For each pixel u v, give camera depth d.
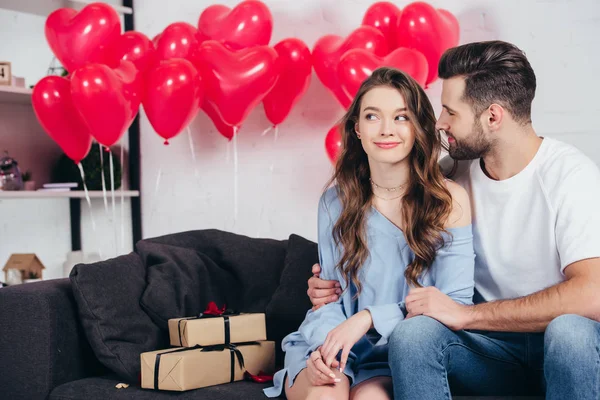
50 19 2.51
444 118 1.73
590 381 1.35
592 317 1.48
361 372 1.70
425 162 1.72
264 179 3.07
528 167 1.68
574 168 1.62
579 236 1.55
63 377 2.00
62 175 3.22
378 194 1.82
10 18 3.01
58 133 2.58
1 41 2.96
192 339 1.93
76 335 2.05
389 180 1.79
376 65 2.23
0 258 2.94
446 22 2.37
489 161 1.74
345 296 1.82
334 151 2.45
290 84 2.58
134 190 3.39
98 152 3.22
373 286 1.78
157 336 2.10
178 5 3.24
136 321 2.07
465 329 1.62
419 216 1.72
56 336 1.98
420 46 2.33
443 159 1.95
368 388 1.60
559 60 2.48
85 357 2.08
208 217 3.23
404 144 1.71
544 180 1.65
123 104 2.44
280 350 2.18
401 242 1.77
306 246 2.29
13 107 3.07
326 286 1.87
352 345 1.59
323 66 2.49
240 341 2.01
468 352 1.57
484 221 1.75
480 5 2.60
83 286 2.00
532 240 1.66
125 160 3.40
